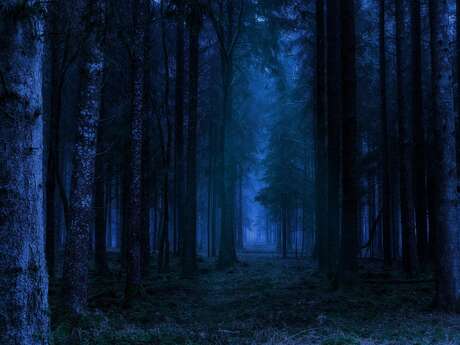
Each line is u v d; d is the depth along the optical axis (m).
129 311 10.91
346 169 13.75
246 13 24.77
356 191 13.73
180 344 7.31
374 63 27.61
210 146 31.67
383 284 14.95
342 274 13.52
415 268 17.64
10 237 4.02
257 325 9.07
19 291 4.02
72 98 23.73
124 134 19.62
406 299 11.74
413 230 18.02
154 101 20.77
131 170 12.34
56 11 6.61
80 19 7.25
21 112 4.14
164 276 19.25
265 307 11.48
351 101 13.84
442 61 10.27
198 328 8.85
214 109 30.28
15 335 3.96
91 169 9.84
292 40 27.94
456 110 18.97
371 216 34.88
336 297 12.22
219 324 9.43
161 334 7.96
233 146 28.48
